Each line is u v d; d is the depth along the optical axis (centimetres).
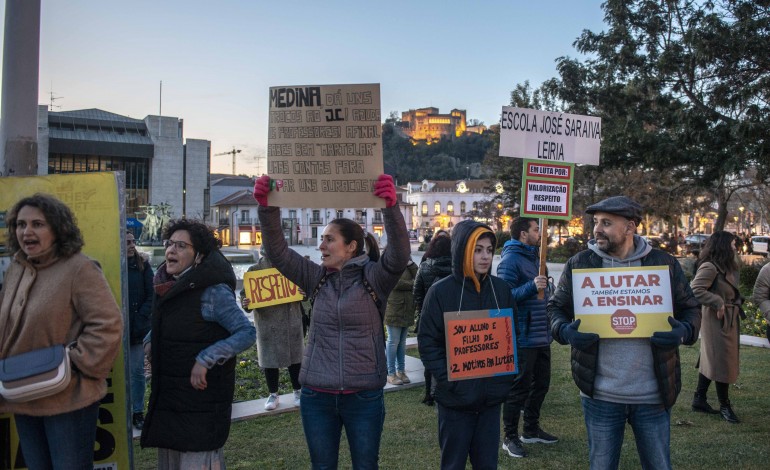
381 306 323
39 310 265
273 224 336
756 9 1355
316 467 317
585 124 487
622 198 332
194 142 7844
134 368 511
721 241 540
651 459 313
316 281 335
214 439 312
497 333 329
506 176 3869
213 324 315
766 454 451
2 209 343
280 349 552
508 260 486
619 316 316
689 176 1756
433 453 459
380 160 321
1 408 273
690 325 314
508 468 433
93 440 287
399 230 319
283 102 331
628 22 1574
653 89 1495
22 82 400
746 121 1290
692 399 601
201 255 325
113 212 339
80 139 6781
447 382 315
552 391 636
